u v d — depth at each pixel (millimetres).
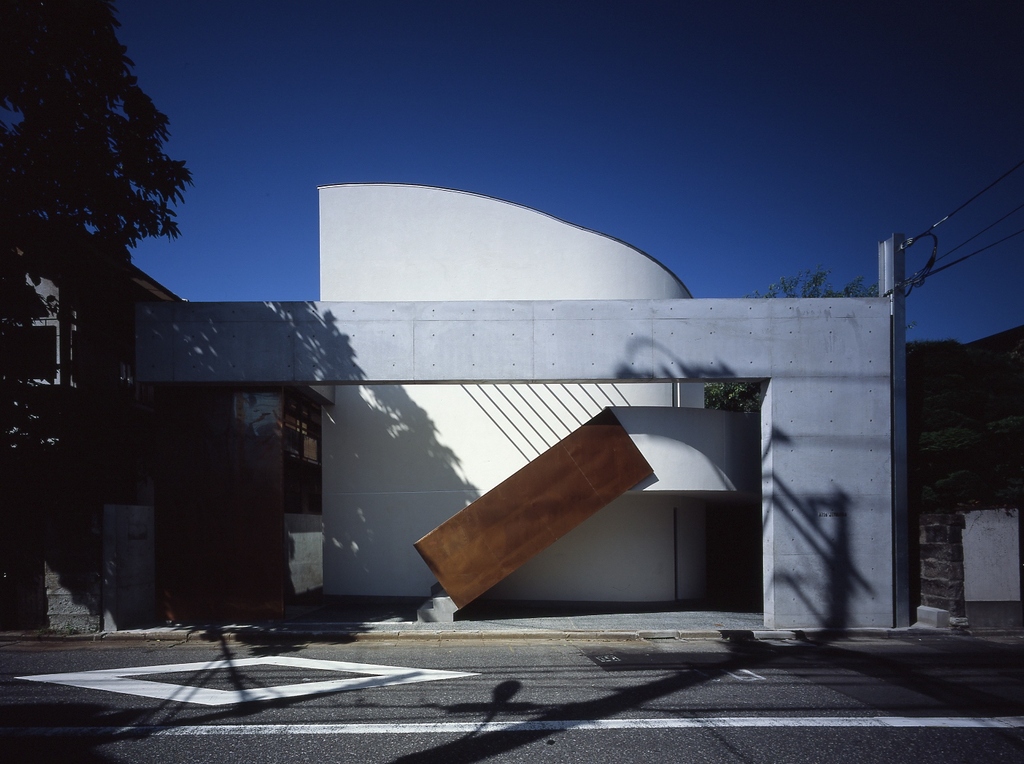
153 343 10352
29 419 9688
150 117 10398
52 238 9711
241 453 10625
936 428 11016
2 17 8625
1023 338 15859
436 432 13695
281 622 10359
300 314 10445
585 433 11141
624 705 6145
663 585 13164
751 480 11852
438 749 4992
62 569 9734
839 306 10500
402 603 13078
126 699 6316
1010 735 5359
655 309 10430
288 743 5113
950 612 10078
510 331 10414
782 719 5738
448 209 14180
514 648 9031
